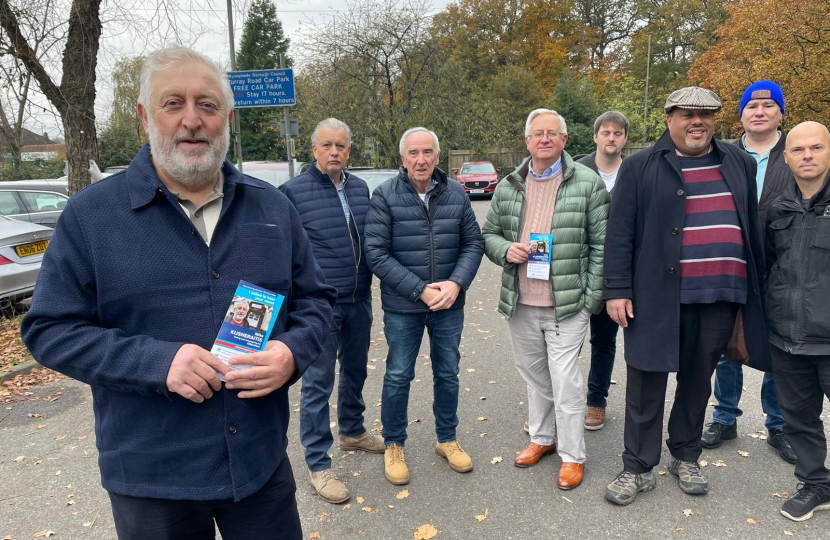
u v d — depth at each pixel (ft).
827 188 8.34
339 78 52.60
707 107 8.29
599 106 98.12
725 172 8.67
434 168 10.11
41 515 9.36
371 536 8.53
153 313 4.66
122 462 4.71
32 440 12.15
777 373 8.98
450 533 8.53
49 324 4.44
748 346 9.05
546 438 10.70
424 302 9.77
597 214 9.62
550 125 9.66
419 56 53.42
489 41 117.29
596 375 11.80
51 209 29.22
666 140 8.93
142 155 4.93
